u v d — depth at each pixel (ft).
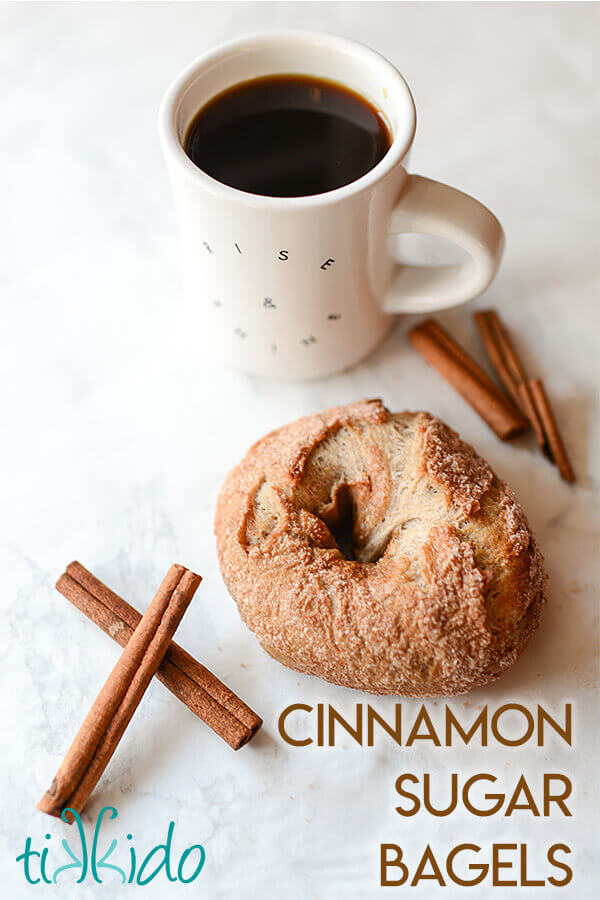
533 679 1.45
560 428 1.60
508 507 1.42
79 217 1.80
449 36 1.93
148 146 1.86
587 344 1.67
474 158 1.81
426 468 1.42
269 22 1.96
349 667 1.36
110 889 1.35
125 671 1.39
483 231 1.47
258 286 1.47
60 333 1.70
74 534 1.55
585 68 1.89
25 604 1.51
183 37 1.95
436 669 1.35
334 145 1.49
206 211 1.40
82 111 1.89
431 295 1.57
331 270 1.46
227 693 1.41
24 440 1.61
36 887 1.36
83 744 1.36
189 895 1.35
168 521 1.55
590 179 1.79
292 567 1.38
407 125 1.42
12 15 1.98
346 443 1.47
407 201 1.46
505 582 1.37
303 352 1.57
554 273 1.72
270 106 1.51
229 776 1.40
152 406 1.63
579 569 1.51
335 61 1.49
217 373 1.66
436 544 1.37
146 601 1.50
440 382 1.65
